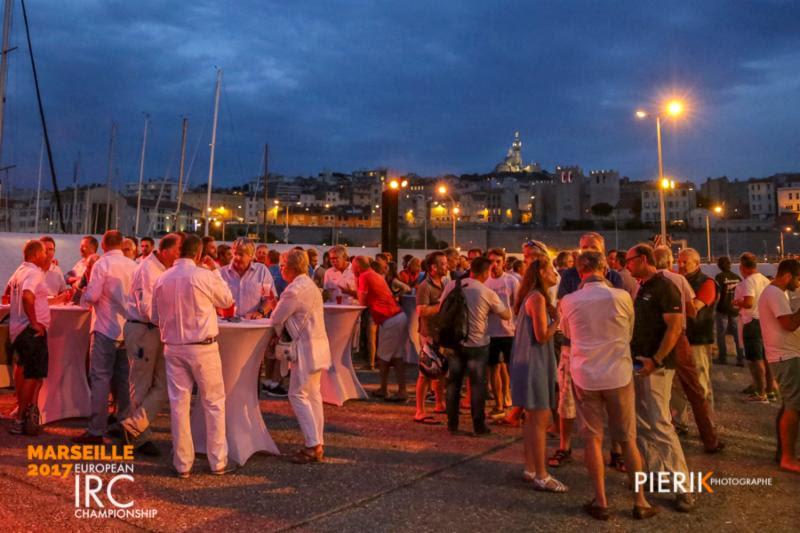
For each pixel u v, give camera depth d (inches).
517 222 6496.1
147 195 5285.4
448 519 156.9
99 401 217.3
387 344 300.0
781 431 205.3
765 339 209.3
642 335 177.5
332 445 222.4
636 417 179.2
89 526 147.5
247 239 283.4
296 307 202.4
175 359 186.5
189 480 183.0
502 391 277.4
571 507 167.9
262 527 149.2
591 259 172.1
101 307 219.5
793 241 3700.8
